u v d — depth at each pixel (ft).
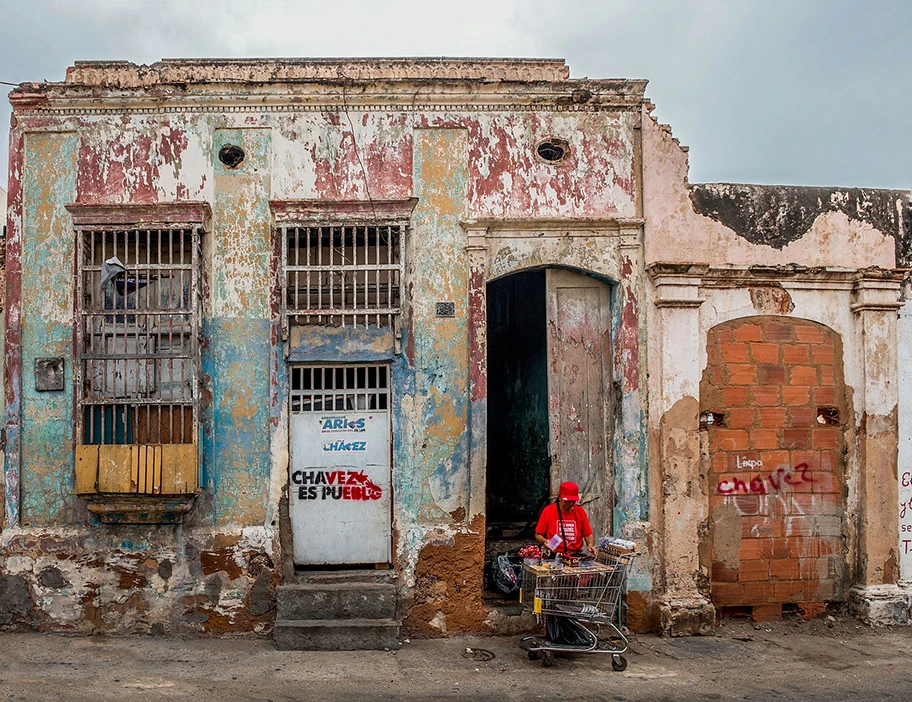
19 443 25.53
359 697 20.40
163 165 26.35
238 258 26.27
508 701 20.30
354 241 26.27
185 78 26.17
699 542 26.86
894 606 27.09
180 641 24.67
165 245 26.45
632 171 27.50
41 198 26.14
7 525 25.30
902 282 28.48
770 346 27.86
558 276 27.94
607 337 27.94
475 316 26.55
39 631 25.05
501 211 26.94
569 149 27.32
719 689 21.35
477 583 25.90
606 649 23.09
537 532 24.06
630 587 26.27
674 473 26.66
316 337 26.11
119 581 25.22
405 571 25.80
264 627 25.31
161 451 24.56
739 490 27.43
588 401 27.84
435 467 26.20
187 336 25.79
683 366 26.94
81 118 26.32
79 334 25.26
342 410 26.50
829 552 27.86
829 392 28.14
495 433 37.47
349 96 26.63
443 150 26.94
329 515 26.30
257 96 26.45
